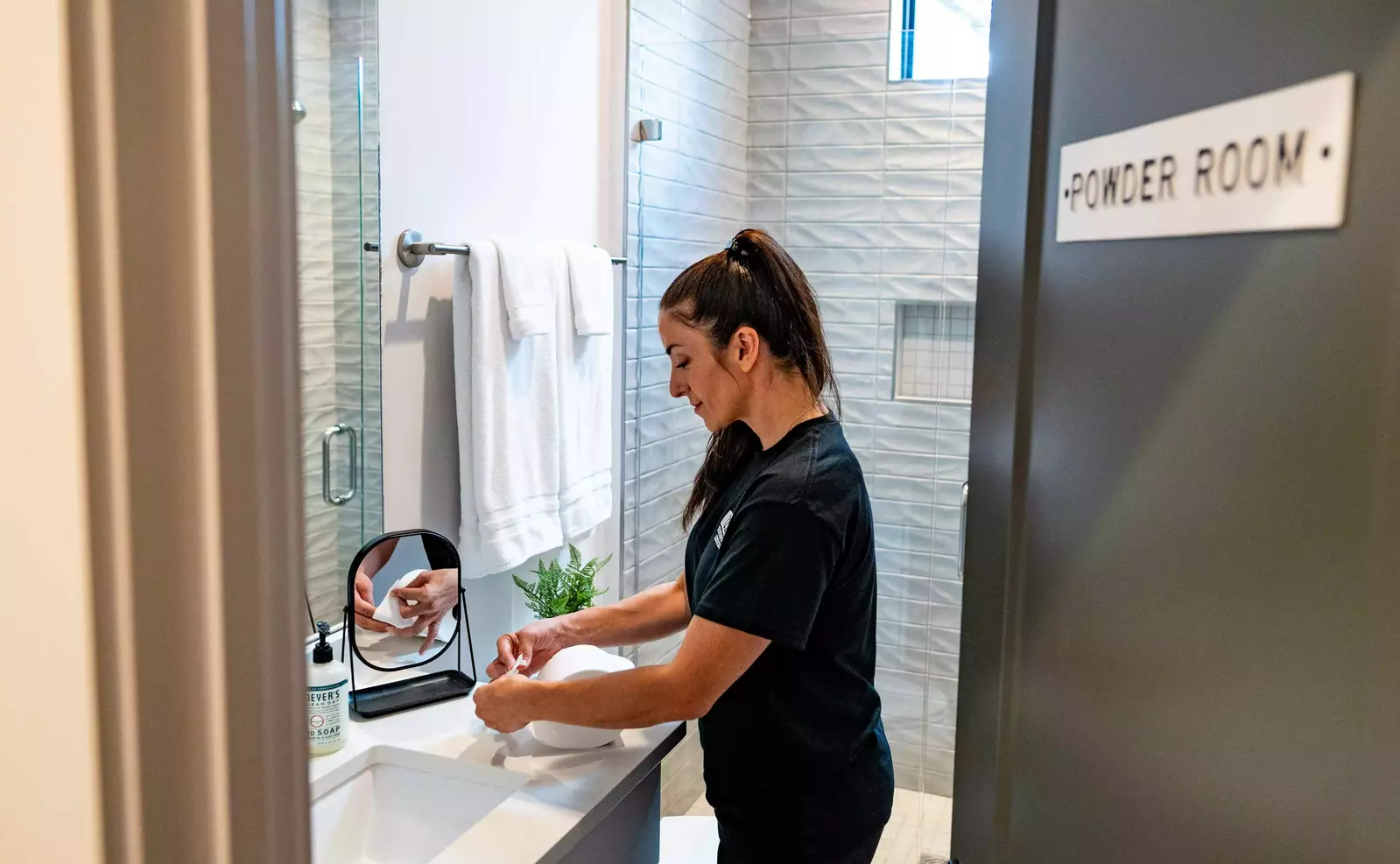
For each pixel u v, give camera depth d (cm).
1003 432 63
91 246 49
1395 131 35
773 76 288
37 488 52
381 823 159
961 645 69
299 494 58
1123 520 51
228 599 54
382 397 176
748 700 150
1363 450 37
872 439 289
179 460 52
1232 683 44
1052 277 57
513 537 194
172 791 54
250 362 54
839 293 288
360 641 173
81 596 51
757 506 145
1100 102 52
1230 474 43
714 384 157
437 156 189
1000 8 63
